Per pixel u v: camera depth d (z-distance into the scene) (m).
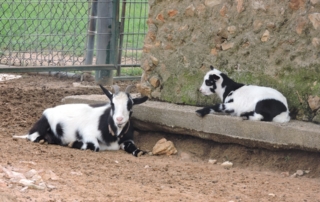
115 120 9.19
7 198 5.79
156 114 9.73
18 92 12.62
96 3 13.22
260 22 9.30
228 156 9.09
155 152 9.47
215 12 9.73
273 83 9.25
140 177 7.68
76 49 14.85
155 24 10.34
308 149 8.20
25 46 14.87
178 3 10.04
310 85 8.84
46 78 14.48
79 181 7.03
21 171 7.01
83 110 9.82
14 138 9.52
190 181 7.64
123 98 9.30
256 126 8.63
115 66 13.01
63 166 7.85
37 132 9.75
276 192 7.31
